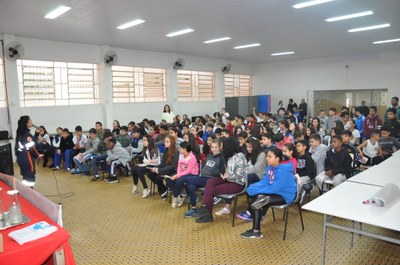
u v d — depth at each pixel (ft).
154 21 20.17
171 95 34.94
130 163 19.03
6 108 24.02
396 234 10.43
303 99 40.09
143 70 32.94
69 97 27.73
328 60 40.09
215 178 11.87
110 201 14.51
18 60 24.45
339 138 12.77
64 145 21.74
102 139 19.83
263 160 12.10
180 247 9.73
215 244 9.89
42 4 16.19
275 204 9.94
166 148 14.79
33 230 6.22
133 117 32.04
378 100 36.91
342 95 39.58
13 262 5.55
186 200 14.35
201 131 23.38
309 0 16.53
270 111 46.01
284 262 8.70
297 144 12.62
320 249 9.45
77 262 8.92
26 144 14.03
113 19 19.42
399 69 35.01
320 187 12.74
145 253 9.40
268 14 18.98
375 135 15.62
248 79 47.65
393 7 18.02
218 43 28.91
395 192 7.76
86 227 11.47
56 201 14.60
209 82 40.57
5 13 17.75
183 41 27.58
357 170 14.67
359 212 6.97
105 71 28.99
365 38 27.40
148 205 13.85
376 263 8.61
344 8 18.03
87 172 19.97
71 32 22.98
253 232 10.34
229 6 17.16
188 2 16.31
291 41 28.40
